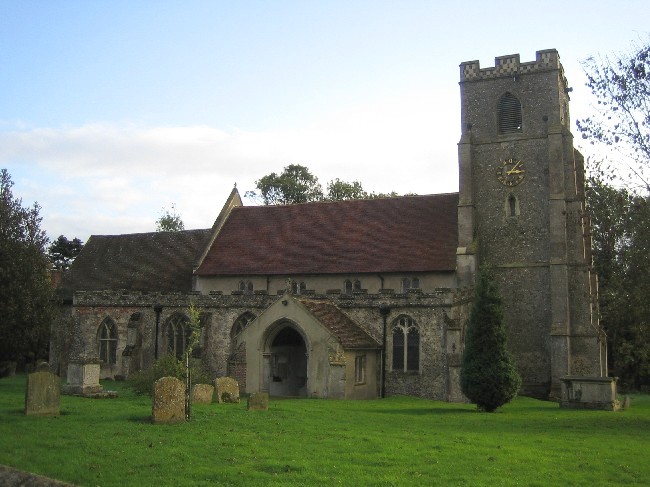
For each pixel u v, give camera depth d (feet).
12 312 140.77
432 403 127.13
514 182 163.22
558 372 149.18
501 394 111.04
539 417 103.76
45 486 36.83
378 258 161.27
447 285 153.99
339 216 178.91
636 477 57.98
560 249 153.99
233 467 56.70
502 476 56.59
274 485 51.21
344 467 57.77
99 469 54.85
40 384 82.33
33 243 149.07
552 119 161.68
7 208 147.13
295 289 166.20
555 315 151.74
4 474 37.96
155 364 121.29
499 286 160.76
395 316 141.38
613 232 107.24
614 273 109.60
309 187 304.09
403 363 139.85
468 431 83.82
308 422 84.84
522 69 165.37
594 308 142.92
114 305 169.78
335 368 128.98
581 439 78.18
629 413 111.65
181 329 162.71
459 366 131.85
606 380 117.39
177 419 79.05
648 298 100.27
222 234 187.01
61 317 182.29
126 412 86.99
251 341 138.92
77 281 192.03
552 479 56.03
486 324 113.91
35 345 149.59
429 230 165.37
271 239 179.11
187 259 188.65
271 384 147.84
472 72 170.50
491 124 167.63
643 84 101.04
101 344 171.22
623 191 104.63
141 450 62.08
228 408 95.25
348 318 144.46
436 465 59.67
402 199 177.37
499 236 163.02
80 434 69.31
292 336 150.61
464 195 163.43
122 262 195.42
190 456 60.18
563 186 156.76
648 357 115.24
